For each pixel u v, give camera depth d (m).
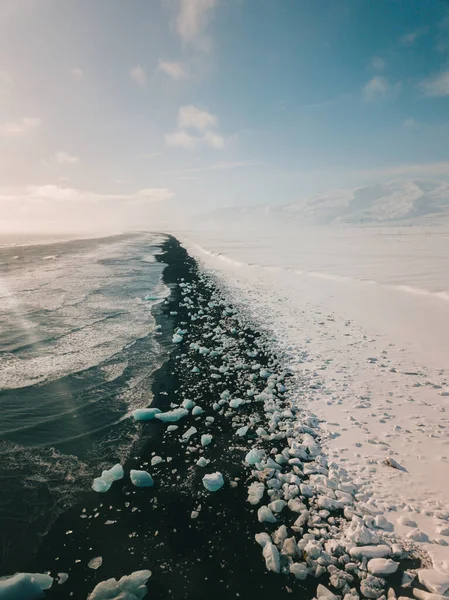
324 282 18.05
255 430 5.68
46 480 4.54
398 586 3.06
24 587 3.03
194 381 7.48
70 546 3.56
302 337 9.96
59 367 8.17
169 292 17.22
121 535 3.69
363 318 11.27
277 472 4.61
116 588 3.05
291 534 3.68
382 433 5.28
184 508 4.08
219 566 3.34
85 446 5.28
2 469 4.73
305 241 54.53
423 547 3.39
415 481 4.25
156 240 70.19
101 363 8.42
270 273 22.42
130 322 11.95
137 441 5.42
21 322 11.82
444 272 18.09
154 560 3.40
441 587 2.95
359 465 4.60
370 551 3.33
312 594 3.06
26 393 6.92
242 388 7.14
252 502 4.14
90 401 6.64
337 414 5.90
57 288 18.00
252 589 3.11
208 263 30.25
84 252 41.81
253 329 10.96
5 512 3.99
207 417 6.05
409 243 43.12
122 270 25.56
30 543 3.59
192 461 4.95
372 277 17.81
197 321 12.05
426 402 6.11
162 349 9.38
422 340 8.97
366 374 7.36
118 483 4.50
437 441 5.00
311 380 7.27
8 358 8.68
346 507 3.90
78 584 3.16
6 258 34.19
